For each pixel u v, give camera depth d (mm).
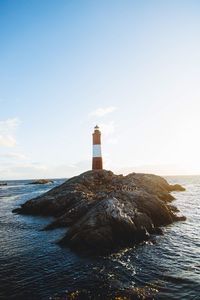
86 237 20500
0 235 26188
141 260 18062
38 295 13758
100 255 19031
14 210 41188
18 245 22406
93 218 21891
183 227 27328
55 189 44250
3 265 17828
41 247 21484
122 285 14484
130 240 21703
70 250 20297
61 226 27750
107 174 53156
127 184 46906
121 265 17234
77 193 38500
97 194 36406
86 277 15586
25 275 16156
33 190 93562
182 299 12953
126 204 25656
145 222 24219
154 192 46625
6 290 14375
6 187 125688
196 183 137500
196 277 15320
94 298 13258
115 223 21812
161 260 18062
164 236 23797
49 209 37344
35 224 31078
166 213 29531
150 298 13117
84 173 52531
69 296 13484
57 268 17031
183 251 19922
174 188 76125
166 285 14406
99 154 60375
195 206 43750
